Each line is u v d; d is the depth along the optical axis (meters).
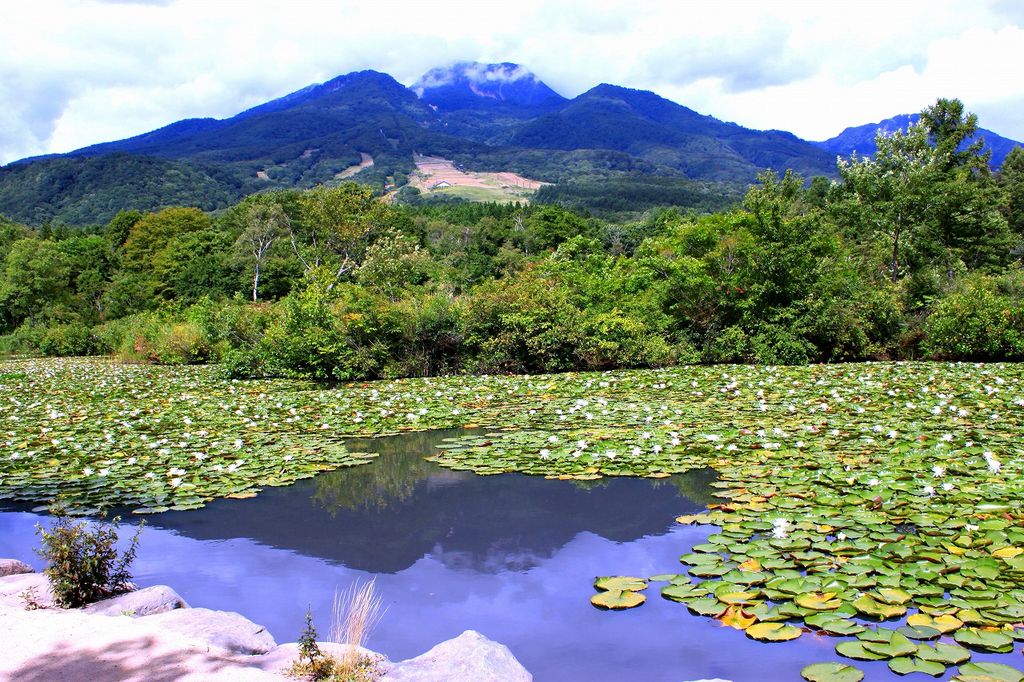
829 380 12.28
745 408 9.86
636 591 4.34
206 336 21.44
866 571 4.20
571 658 3.66
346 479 7.13
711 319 17.48
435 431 9.29
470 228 70.75
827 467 6.56
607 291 18.39
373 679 3.13
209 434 9.10
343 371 14.73
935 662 3.24
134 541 4.58
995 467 5.86
